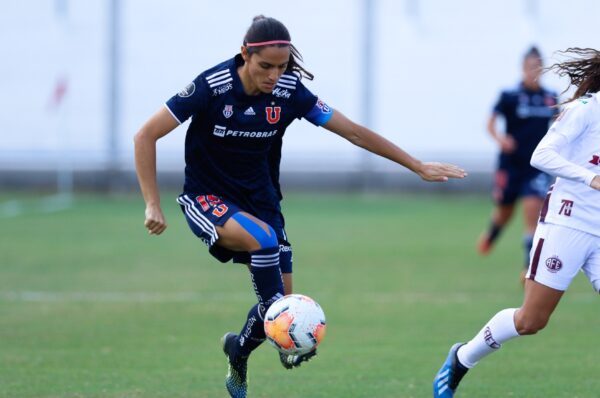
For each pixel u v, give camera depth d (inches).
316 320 787.4
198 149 842.8
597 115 794.8
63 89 3238.2
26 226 2534.5
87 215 2807.6
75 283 1691.7
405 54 3435.0
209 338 1244.5
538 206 1754.4
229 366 893.2
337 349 1176.2
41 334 1264.8
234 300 1535.4
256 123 819.4
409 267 1892.2
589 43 3346.5
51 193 3479.3
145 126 807.1
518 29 3383.4
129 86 3467.0
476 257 2032.5
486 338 839.7
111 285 1675.7
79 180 3494.1
